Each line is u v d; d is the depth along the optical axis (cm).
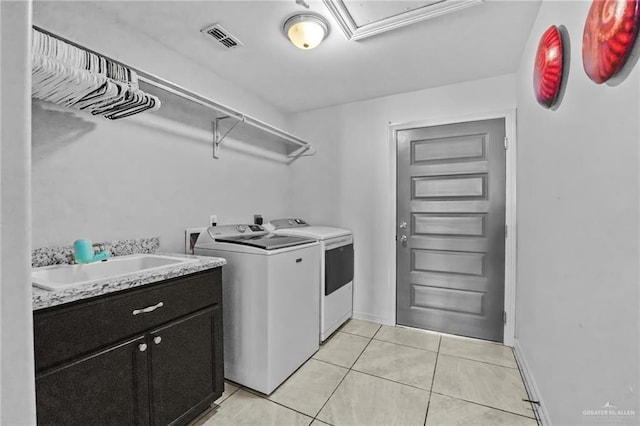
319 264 239
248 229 246
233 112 223
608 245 94
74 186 154
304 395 178
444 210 264
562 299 129
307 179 327
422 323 273
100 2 157
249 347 185
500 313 245
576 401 115
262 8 163
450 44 199
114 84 133
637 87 79
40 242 141
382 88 268
